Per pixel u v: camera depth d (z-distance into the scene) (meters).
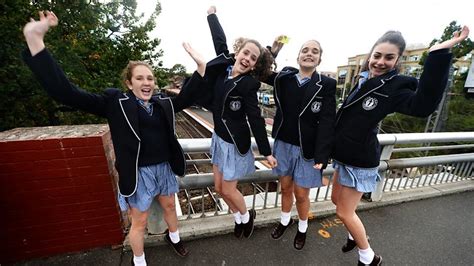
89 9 7.39
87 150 1.66
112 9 8.90
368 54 1.60
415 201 2.90
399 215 2.60
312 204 2.66
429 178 3.45
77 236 1.84
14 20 5.28
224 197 2.05
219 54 2.03
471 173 3.49
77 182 1.71
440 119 14.38
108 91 1.48
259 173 2.28
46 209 1.71
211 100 1.88
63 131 1.79
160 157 1.59
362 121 1.52
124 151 1.43
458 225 2.47
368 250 1.77
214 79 1.86
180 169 1.71
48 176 1.64
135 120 1.44
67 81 1.24
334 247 2.11
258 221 2.32
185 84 1.84
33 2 6.12
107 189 1.80
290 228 2.30
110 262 1.82
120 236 1.94
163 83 9.78
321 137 1.62
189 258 1.90
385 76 1.45
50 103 6.75
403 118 17.83
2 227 1.65
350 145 1.57
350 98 1.62
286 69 1.87
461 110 16.77
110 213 1.86
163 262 1.85
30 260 1.78
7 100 5.90
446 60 1.09
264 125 1.72
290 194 2.04
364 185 1.58
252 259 1.92
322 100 1.67
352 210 1.70
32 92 6.08
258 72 1.79
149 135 1.52
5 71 5.38
